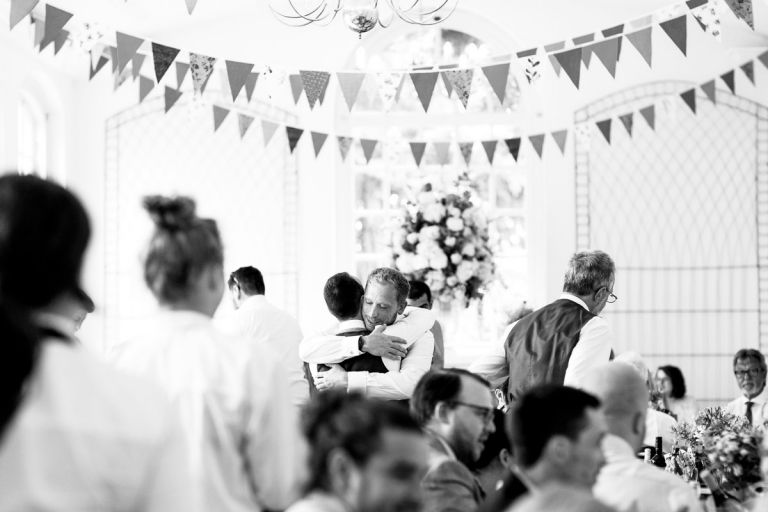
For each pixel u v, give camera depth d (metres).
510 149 6.37
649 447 4.27
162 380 1.86
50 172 7.22
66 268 1.68
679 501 2.52
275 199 7.41
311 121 7.43
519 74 7.54
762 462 2.76
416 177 7.59
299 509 1.62
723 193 7.21
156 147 7.39
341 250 7.51
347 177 7.56
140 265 1.99
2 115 6.03
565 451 2.00
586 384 2.65
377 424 1.61
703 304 7.25
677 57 7.26
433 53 7.63
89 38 4.66
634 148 7.29
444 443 2.55
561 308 3.89
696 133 7.23
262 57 7.46
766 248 7.17
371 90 7.64
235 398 1.84
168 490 1.69
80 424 1.56
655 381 6.38
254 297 4.52
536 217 7.44
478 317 7.43
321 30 7.50
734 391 7.24
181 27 7.37
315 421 1.65
